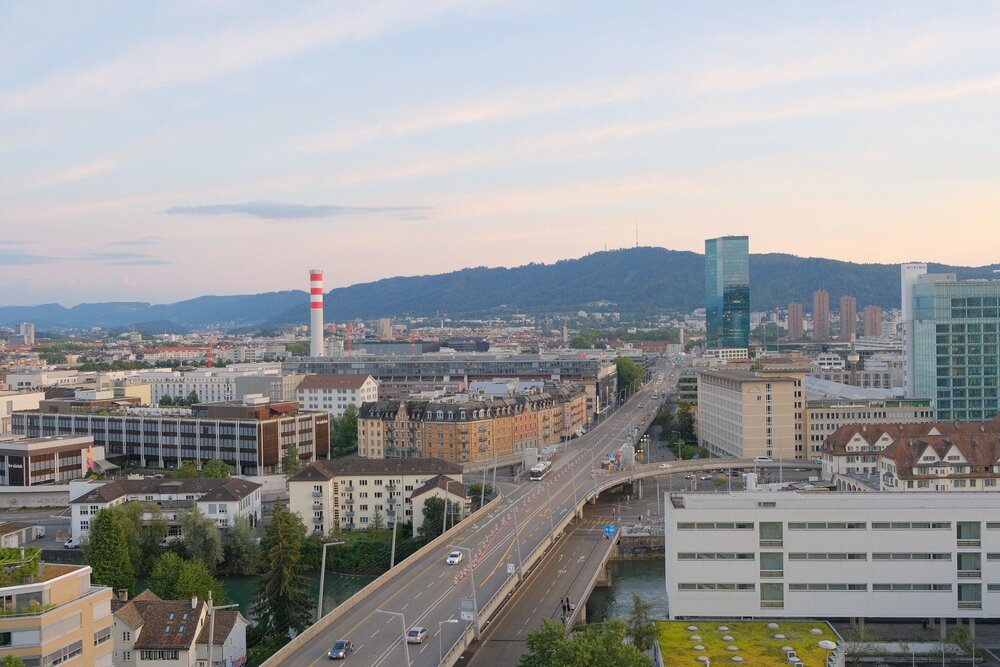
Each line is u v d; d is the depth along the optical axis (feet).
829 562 547.08
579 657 426.92
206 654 551.59
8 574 419.95
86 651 433.07
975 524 541.75
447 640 503.20
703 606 552.00
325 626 529.45
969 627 545.03
